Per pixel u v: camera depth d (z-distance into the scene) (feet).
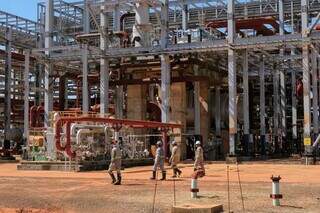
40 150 124.88
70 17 199.52
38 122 171.63
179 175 91.81
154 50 154.61
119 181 80.43
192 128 179.73
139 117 165.68
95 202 59.00
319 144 148.15
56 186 78.89
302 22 139.54
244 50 159.84
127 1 155.53
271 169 111.96
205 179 86.17
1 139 206.18
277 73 200.54
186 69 164.14
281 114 202.80
